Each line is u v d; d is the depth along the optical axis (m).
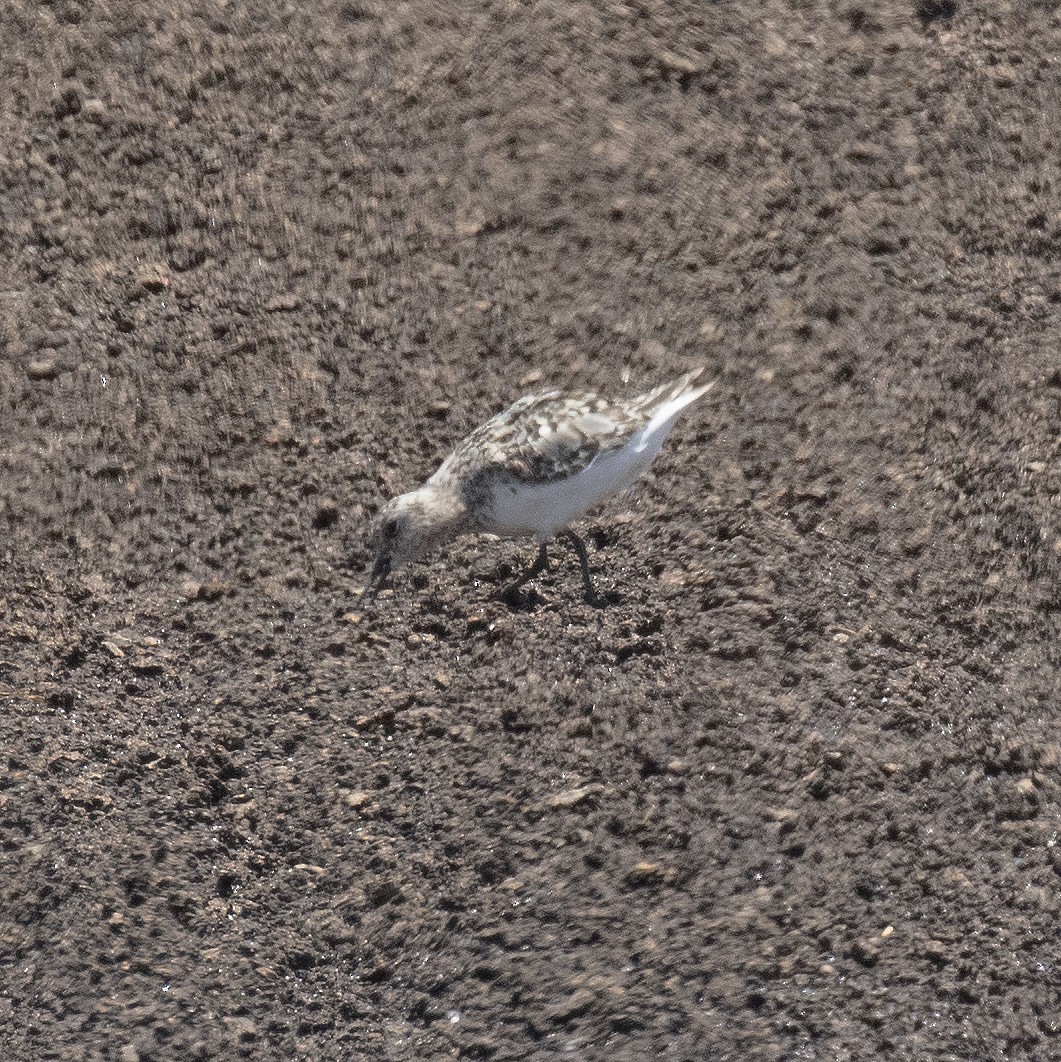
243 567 13.95
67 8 17.25
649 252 15.88
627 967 11.21
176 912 11.55
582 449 12.05
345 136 16.62
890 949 11.39
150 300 15.49
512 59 17.14
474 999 11.10
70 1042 10.74
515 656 13.23
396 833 12.10
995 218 16.12
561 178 16.34
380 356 15.24
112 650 13.26
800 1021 10.94
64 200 16.05
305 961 11.40
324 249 15.92
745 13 17.53
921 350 15.13
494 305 15.55
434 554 13.98
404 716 12.88
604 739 12.62
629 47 17.27
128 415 14.73
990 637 13.35
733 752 12.52
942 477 14.36
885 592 13.60
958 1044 10.90
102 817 12.01
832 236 15.98
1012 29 17.48
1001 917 11.59
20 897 11.44
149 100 16.75
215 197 16.19
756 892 11.70
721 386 15.00
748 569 13.76
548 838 12.00
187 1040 10.84
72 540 13.99
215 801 12.30
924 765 12.45
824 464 14.48
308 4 17.47
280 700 13.02
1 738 12.43
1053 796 12.33
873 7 17.55
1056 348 15.16
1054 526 13.98
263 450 14.63
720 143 16.62
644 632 13.38
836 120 16.81
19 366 14.92
